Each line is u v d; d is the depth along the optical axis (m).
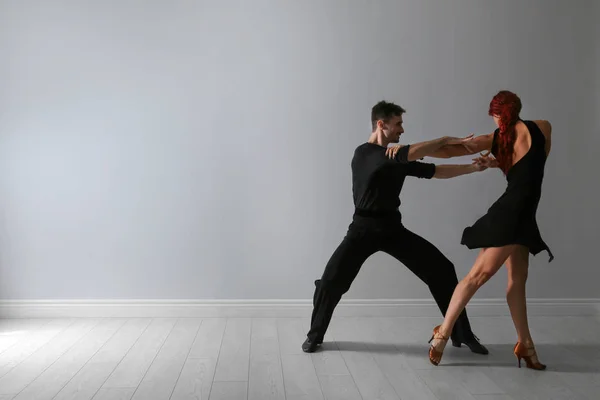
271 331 3.64
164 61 3.86
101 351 3.20
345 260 3.15
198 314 3.94
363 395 2.60
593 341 3.50
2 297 3.88
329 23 3.93
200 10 3.87
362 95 3.96
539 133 2.85
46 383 2.71
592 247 4.14
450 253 4.05
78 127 3.85
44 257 3.88
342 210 3.99
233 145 3.92
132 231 3.91
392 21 3.96
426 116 3.99
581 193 4.11
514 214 2.80
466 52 4.00
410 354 3.20
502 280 4.09
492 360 3.11
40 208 3.86
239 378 2.80
